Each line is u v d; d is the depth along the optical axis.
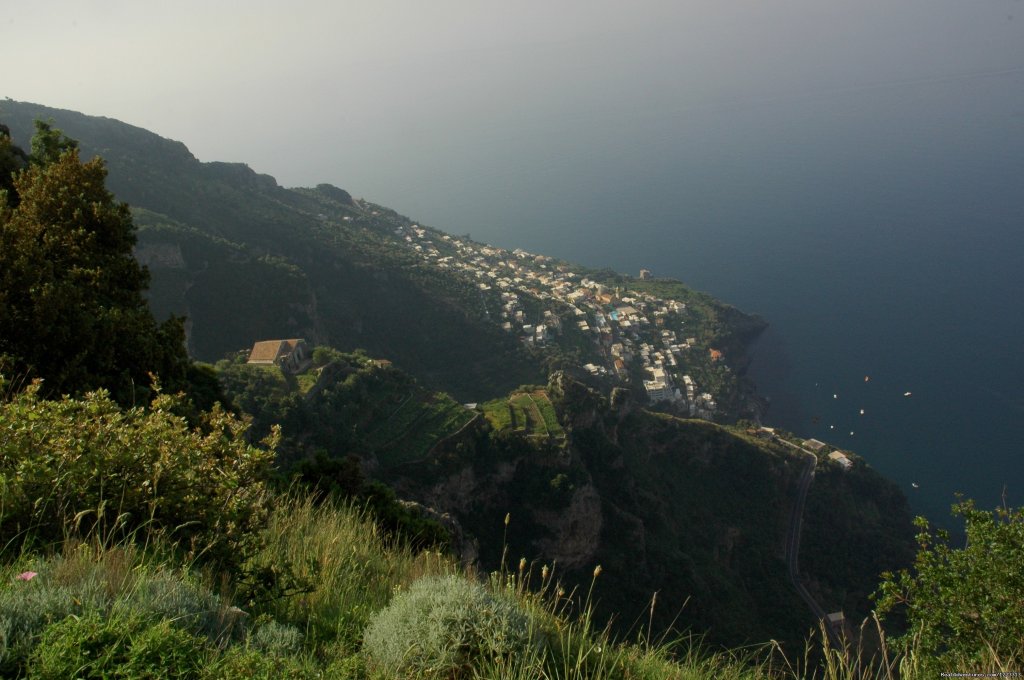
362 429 42.50
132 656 2.99
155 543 4.43
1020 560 5.55
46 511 4.53
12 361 8.95
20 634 3.01
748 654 5.20
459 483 39.84
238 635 3.78
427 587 4.27
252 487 5.25
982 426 77.62
